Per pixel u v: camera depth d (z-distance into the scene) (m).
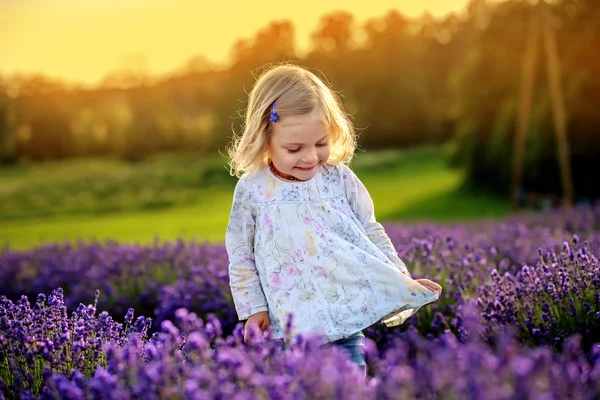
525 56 21.06
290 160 2.66
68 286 6.18
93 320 2.85
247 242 2.85
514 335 3.00
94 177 34.66
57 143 60.25
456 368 1.76
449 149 25.64
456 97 24.75
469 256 4.10
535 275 3.35
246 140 2.78
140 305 5.29
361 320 2.61
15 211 27.55
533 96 19.84
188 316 2.18
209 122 58.94
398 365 1.92
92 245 8.02
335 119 2.74
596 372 2.04
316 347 1.93
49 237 17.92
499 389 1.58
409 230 7.02
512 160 20.53
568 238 5.19
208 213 23.44
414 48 53.81
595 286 3.18
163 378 1.97
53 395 2.17
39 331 2.75
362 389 1.85
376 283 2.65
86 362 2.61
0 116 59.00
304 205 2.76
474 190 23.31
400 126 51.38
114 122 58.41
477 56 23.38
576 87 17.84
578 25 18.41
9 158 59.06
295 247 2.72
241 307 2.78
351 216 2.85
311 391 1.76
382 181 29.23
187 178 32.41
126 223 21.48
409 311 2.88
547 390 1.79
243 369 1.89
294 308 2.66
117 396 1.91
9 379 2.54
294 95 2.63
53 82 65.88
